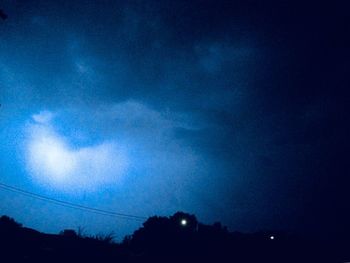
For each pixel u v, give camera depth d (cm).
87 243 1981
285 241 4081
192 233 3578
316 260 3375
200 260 2450
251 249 3244
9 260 1462
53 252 1692
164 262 2109
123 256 1953
